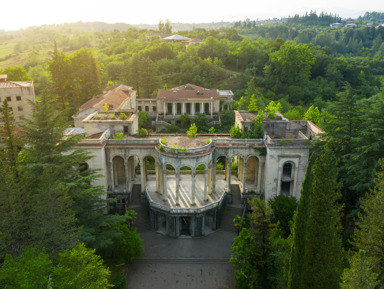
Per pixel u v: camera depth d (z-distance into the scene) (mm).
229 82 141000
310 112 82500
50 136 41625
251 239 41031
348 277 28125
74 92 95562
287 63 131625
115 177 60000
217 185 61812
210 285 44406
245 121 60781
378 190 41969
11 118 41625
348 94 51844
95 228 42219
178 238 53312
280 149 54812
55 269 27672
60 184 36281
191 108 99875
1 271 26391
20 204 35062
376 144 45781
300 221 30469
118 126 59781
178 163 52531
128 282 44469
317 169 31375
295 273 30766
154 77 115188
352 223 50719
